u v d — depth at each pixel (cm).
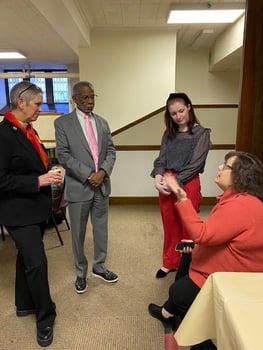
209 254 129
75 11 347
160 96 488
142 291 211
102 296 205
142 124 389
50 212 166
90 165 199
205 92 629
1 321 181
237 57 474
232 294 89
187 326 103
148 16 411
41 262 156
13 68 754
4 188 144
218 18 398
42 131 727
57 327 174
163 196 212
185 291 137
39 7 292
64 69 759
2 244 287
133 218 360
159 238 302
